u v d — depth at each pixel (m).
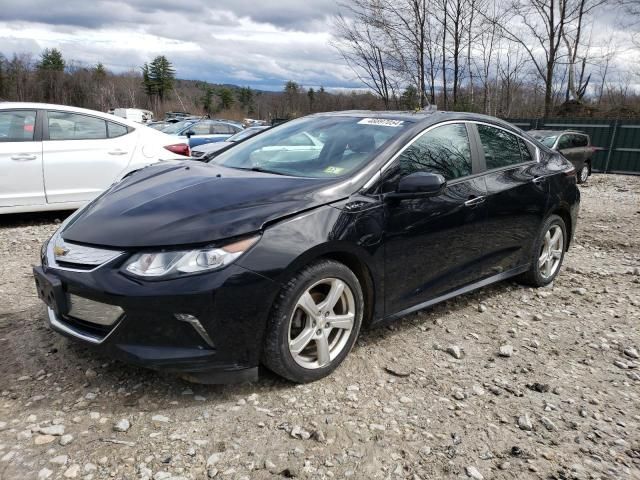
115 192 3.45
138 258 2.66
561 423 2.87
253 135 4.57
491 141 4.36
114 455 2.42
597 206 10.94
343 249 3.06
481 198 3.99
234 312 2.68
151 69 107.94
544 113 23.31
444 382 3.22
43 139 6.83
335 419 2.77
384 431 2.70
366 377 3.21
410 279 3.56
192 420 2.70
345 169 3.40
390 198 3.35
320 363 3.08
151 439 2.54
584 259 6.39
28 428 2.57
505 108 22.02
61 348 3.36
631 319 4.41
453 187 3.81
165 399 2.87
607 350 3.81
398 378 3.23
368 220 3.19
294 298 2.86
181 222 2.78
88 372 3.08
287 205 2.95
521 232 4.50
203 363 2.68
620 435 2.79
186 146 8.09
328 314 3.09
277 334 2.84
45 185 6.84
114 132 7.36
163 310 2.58
